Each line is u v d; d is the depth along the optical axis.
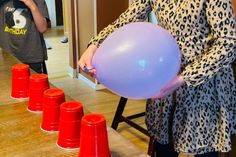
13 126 1.10
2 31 2.31
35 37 2.31
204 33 1.22
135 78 0.92
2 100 1.29
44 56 2.40
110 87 0.98
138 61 0.90
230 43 1.11
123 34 0.95
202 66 1.13
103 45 0.98
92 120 0.86
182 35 1.24
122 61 0.91
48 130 1.06
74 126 0.95
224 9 1.11
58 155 0.94
